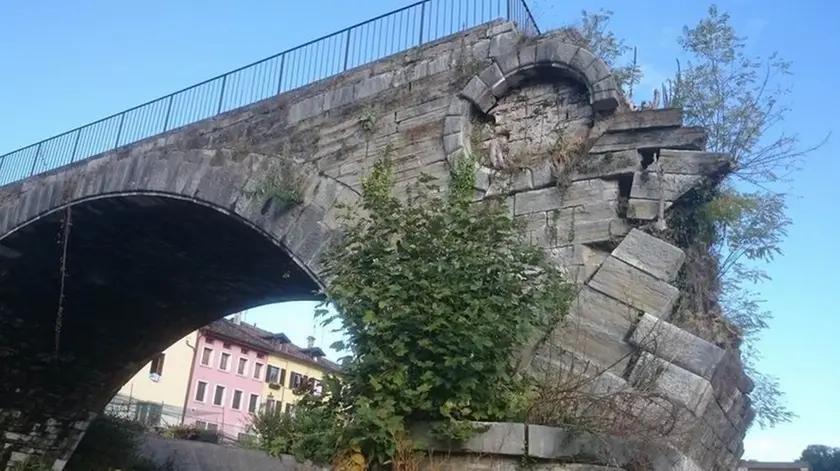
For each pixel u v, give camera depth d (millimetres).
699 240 8781
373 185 10195
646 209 8508
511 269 7473
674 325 7812
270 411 28406
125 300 18453
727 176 8750
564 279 8195
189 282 17344
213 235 14289
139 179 13195
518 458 6500
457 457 6703
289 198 11023
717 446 8555
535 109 9812
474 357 6926
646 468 6199
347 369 7297
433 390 6934
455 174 9695
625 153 8836
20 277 16938
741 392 8891
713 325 8656
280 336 51188
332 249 8805
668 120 8719
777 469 39625
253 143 12047
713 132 10547
